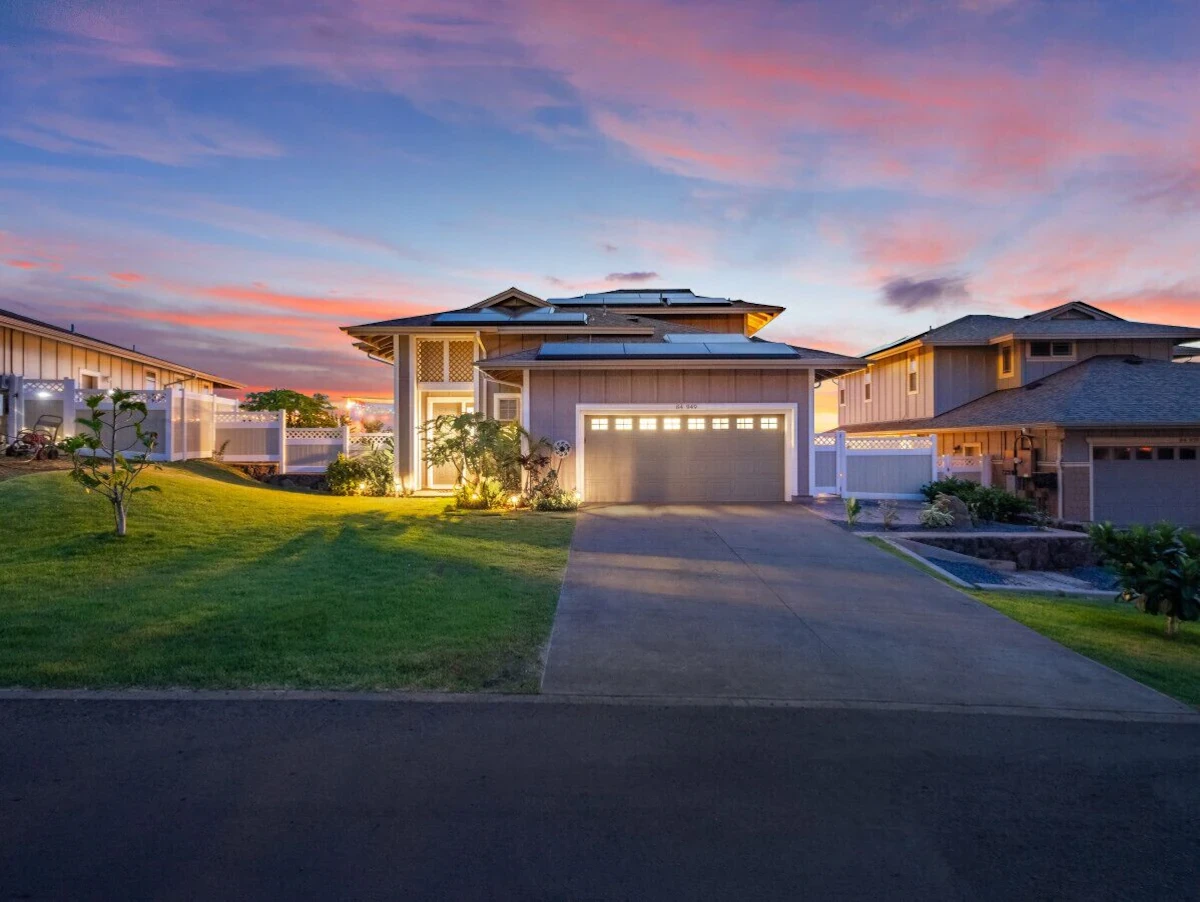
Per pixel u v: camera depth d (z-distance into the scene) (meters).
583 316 20.14
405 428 19.66
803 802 3.75
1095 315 23.72
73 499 11.28
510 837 3.35
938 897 2.99
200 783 3.79
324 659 5.66
